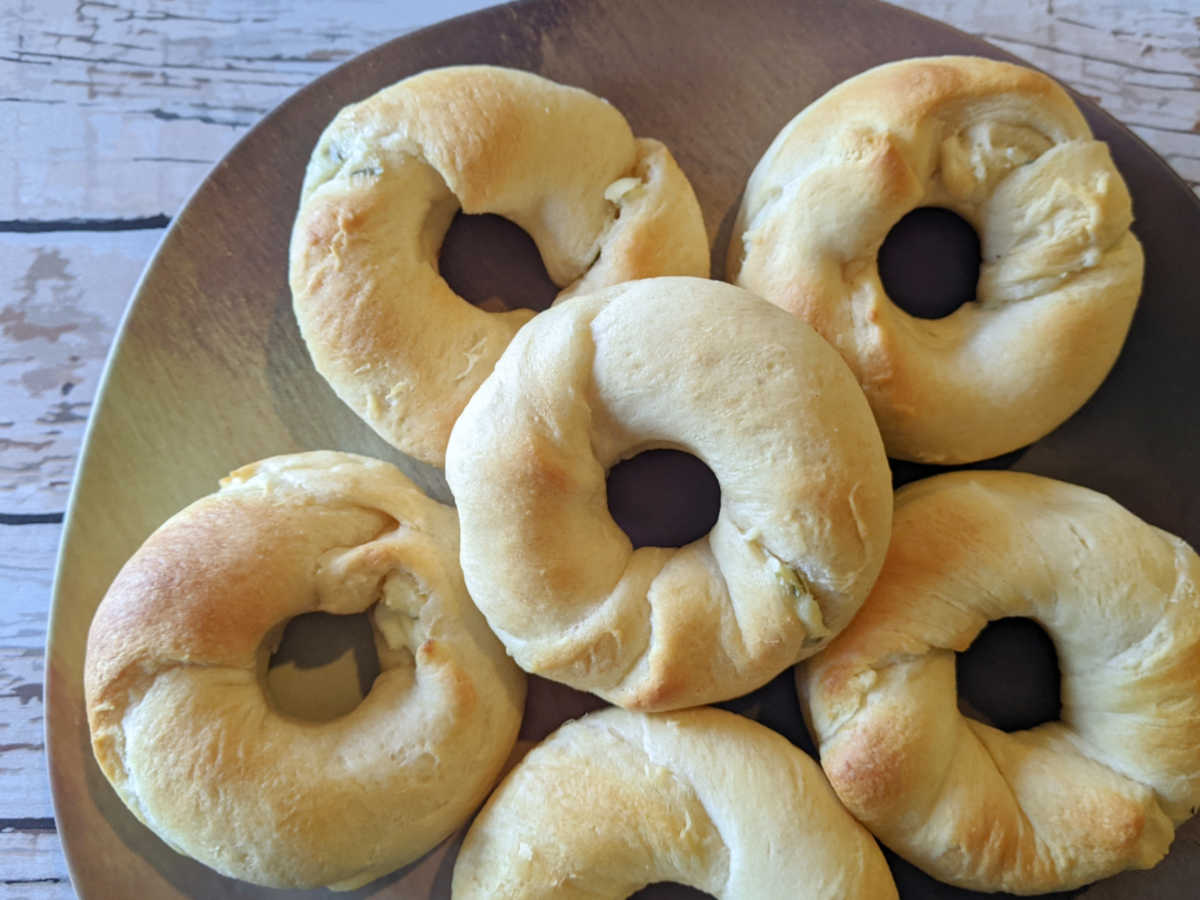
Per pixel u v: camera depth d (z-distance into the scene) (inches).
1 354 10.1
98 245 10.2
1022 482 8.4
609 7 9.0
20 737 9.7
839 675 7.8
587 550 7.5
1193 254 8.8
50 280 10.1
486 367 8.1
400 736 7.7
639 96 9.0
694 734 7.8
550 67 9.0
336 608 8.1
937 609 7.9
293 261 8.2
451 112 7.9
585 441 7.5
